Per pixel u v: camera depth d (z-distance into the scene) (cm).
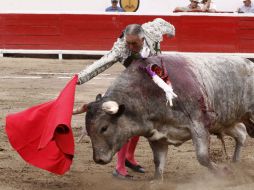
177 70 1035
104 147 979
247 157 1298
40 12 2959
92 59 2988
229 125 1141
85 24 2945
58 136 1021
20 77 2427
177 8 3006
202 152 1027
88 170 1212
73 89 1037
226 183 1106
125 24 2930
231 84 1095
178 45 2902
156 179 1075
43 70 2611
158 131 1030
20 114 1048
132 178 1165
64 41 2962
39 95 2048
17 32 2980
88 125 980
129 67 1033
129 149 1190
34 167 1221
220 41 2903
